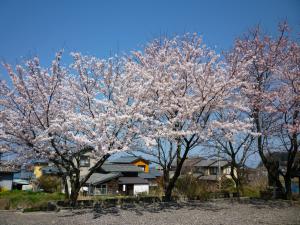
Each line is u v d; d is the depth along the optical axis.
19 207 11.07
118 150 9.44
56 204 10.37
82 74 10.59
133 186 27.78
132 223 8.14
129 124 10.02
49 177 23.16
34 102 9.87
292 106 13.33
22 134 9.62
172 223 8.21
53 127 9.05
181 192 15.09
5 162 10.34
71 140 9.82
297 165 14.98
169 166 13.66
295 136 13.45
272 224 8.18
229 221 8.58
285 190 15.24
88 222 8.21
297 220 8.82
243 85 12.70
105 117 9.41
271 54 14.32
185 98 10.64
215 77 11.28
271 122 14.45
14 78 9.62
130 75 10.70
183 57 12.31
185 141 11.94
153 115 11.01
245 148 15.55
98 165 10.74
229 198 14.82
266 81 14.50
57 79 9.83
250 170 22.83
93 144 9.10
